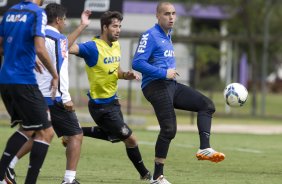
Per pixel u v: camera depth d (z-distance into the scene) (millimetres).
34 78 23219
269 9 96812
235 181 30094
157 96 27672
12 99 23344
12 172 26297
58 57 25766
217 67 134125
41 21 22891
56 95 26016
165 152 27578
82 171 32312
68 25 82750
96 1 53344
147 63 27375
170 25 27891
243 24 103000
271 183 29750
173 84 28219
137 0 151250
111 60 29516
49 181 28672
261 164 36688
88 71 29750
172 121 27625
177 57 74812
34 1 24016
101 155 38938
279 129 69438
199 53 122062
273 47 107188
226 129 67562
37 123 23312
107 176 30875
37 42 22703
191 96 28344
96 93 29844
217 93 136625
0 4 52000
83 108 83500
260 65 121812
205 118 28203
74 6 53094
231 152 42781
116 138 30391
